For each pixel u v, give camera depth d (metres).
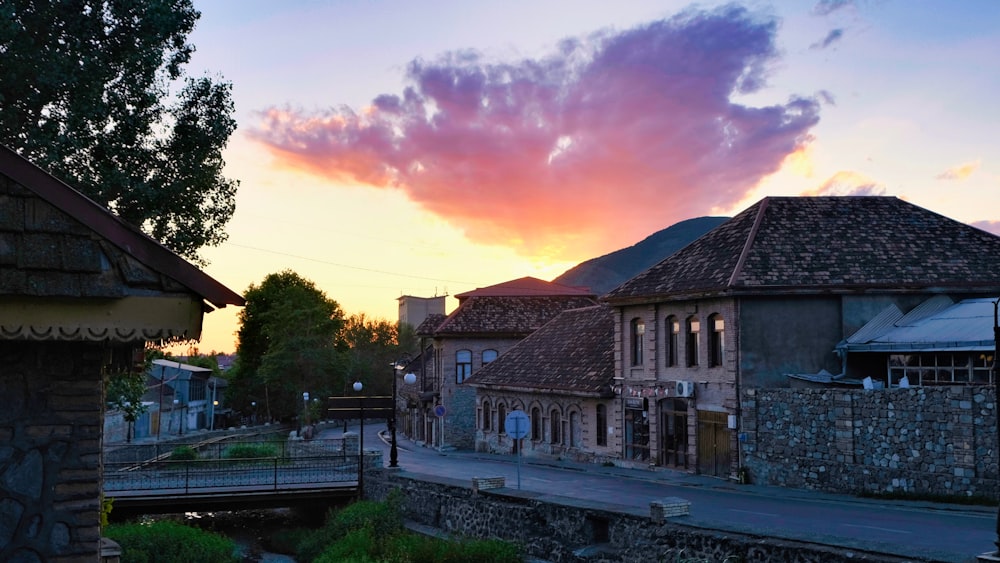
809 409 28.77
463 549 21.89
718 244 36.22
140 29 23.12
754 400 31.00
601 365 43.62
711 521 17.88
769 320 32.12
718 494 28.03
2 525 7.14
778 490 28.62
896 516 21.58
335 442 59.16
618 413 40.31
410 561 22.09
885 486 25.81
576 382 43.78
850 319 32.12
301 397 81.38
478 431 56.97
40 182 6.93
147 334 7.20
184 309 7.32
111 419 58.19
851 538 15.02
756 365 31.84
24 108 21.97
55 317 6.97
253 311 92.12
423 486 28.23
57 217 6.98
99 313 7.09
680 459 35.75
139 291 7.19
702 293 33.34
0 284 6.72
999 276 32.00
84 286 6.98
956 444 23.86
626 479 34.00
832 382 30.72
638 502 25.52
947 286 31.69
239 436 71.00
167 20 23.08
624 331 40.38
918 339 28.64
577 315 53.34
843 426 27.44
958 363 27.53
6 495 7.18
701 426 34.28
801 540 15.22
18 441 7.25
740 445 31.39
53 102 22.39
